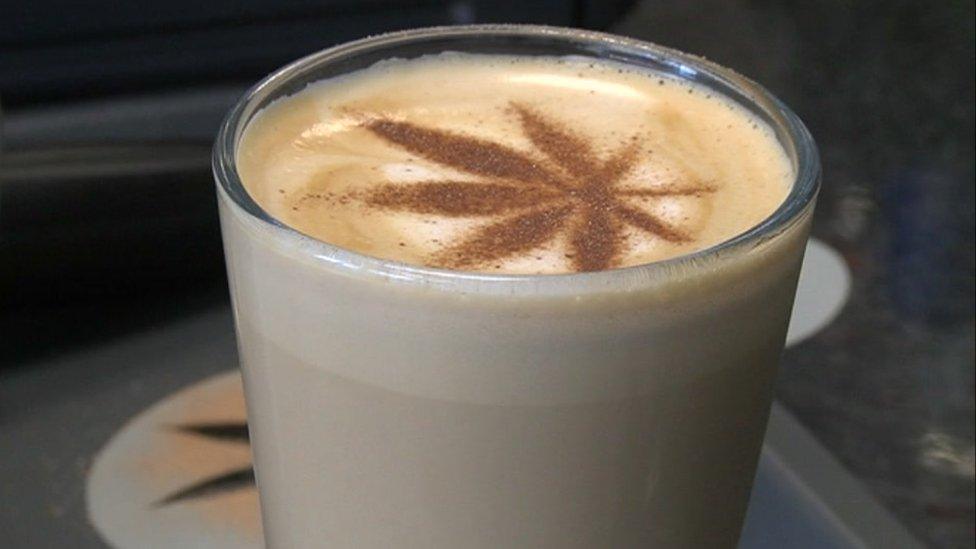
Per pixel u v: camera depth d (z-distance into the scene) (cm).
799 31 77
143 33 85
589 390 30
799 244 31
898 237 53
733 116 36
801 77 70
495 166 34
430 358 30
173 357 46
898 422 46
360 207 33
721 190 34
